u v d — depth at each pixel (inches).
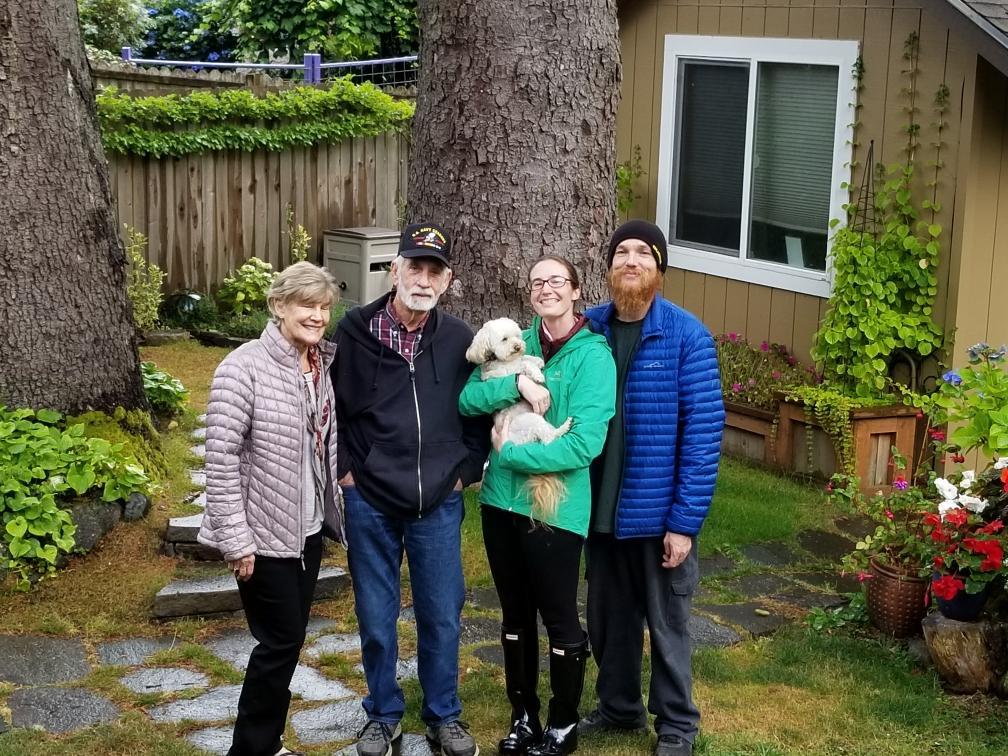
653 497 165.3
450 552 163.9
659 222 383.9
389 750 164.2
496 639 210.5
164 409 293.6
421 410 160.6
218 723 176.4
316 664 198.4
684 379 163.9
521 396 161.0
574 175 277.9
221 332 406.0
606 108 281.1
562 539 159.8
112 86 405.4
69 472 229.1
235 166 434.6
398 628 211.6
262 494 154.6
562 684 165.9
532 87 272.4
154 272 401.7
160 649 201.2
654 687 171.9
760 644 215.9
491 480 164.2
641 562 170.2
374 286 446.3
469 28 271.3
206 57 727.1
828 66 325.1
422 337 162.2
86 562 226.2
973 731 185.0
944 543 201.6
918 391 306.0
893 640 217.5
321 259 463.2
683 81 372.5
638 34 384.8
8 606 212.2
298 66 522.3
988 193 295.9
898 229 303.0
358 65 541.6
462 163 276.8
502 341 158.7
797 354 339.9
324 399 159.3
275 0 644.1
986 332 303.9
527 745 170.6
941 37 293.4
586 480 161.6
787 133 340.5
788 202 343.0
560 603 162.7
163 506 245.9
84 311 246.5
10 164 234.7
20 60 233.9
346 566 230.8
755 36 344.2
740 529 273.1
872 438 301.7
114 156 404.5
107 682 188.1
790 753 174.7
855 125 317.4
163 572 224.8
